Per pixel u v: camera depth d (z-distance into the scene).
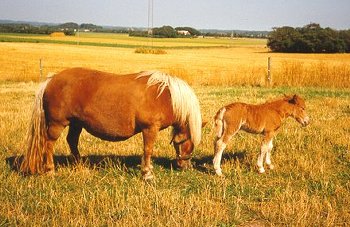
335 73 25.02
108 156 10.10
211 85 26.27
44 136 8.45
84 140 11.61
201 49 105.00
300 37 94.81
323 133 11.70
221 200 7.37
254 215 6.85
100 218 6.66
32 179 8.27
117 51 78.69
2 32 163.00
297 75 25.34
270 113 8.69
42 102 8.39
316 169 8.92
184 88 8.27
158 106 8.11
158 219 6.52
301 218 6.51
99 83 8.20
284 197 7.45
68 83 8.23
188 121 8.38
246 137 11.66
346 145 10.62
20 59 52.09
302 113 8.94
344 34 93.31
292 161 9.55
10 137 11.63
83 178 8.43
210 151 10.59
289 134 11.75
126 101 8.06
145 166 8.37
